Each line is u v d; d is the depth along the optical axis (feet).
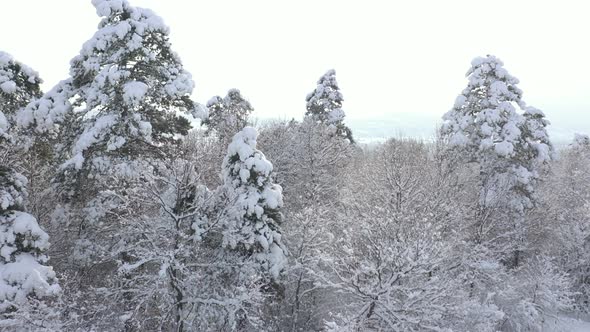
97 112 55.01
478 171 87.86
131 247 48.52
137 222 49.19
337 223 70.59
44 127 52.42
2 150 49.73
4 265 42.73
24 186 48.34
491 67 90.38
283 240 65.82
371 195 74.28
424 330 46.24
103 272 62.23
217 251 55.42
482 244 63.26
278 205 55.21
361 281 50.03
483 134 82.94
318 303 65.46
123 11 53.62
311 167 95.04
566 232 95.81
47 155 57.31
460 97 91.40
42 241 44.32
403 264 46.47
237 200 53.16
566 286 78.28
